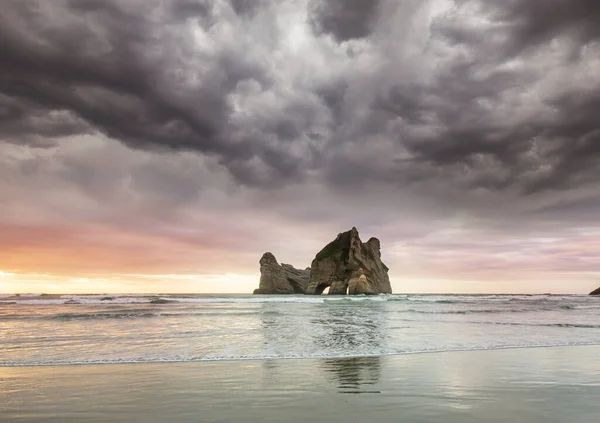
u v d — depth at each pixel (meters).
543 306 46.47
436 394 7.12
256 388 7.61
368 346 13.60
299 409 6.15
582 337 16.42
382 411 6.01
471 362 10.56
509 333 17.75
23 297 69.56
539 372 9.20
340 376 8.75
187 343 14.37
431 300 64.62
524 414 5.82
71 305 43.38
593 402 6.54
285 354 11.96
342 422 5.46
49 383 8.05
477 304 51.44
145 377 8.68
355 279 99.81
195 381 8.25
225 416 5.79
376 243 116.56
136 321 23.72
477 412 5.93
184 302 51.47
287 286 123.50
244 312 31.94
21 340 15.20
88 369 9.70
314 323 22.33
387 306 43.69
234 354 11.95
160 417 5.75
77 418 5.74
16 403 6.54
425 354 12.02
